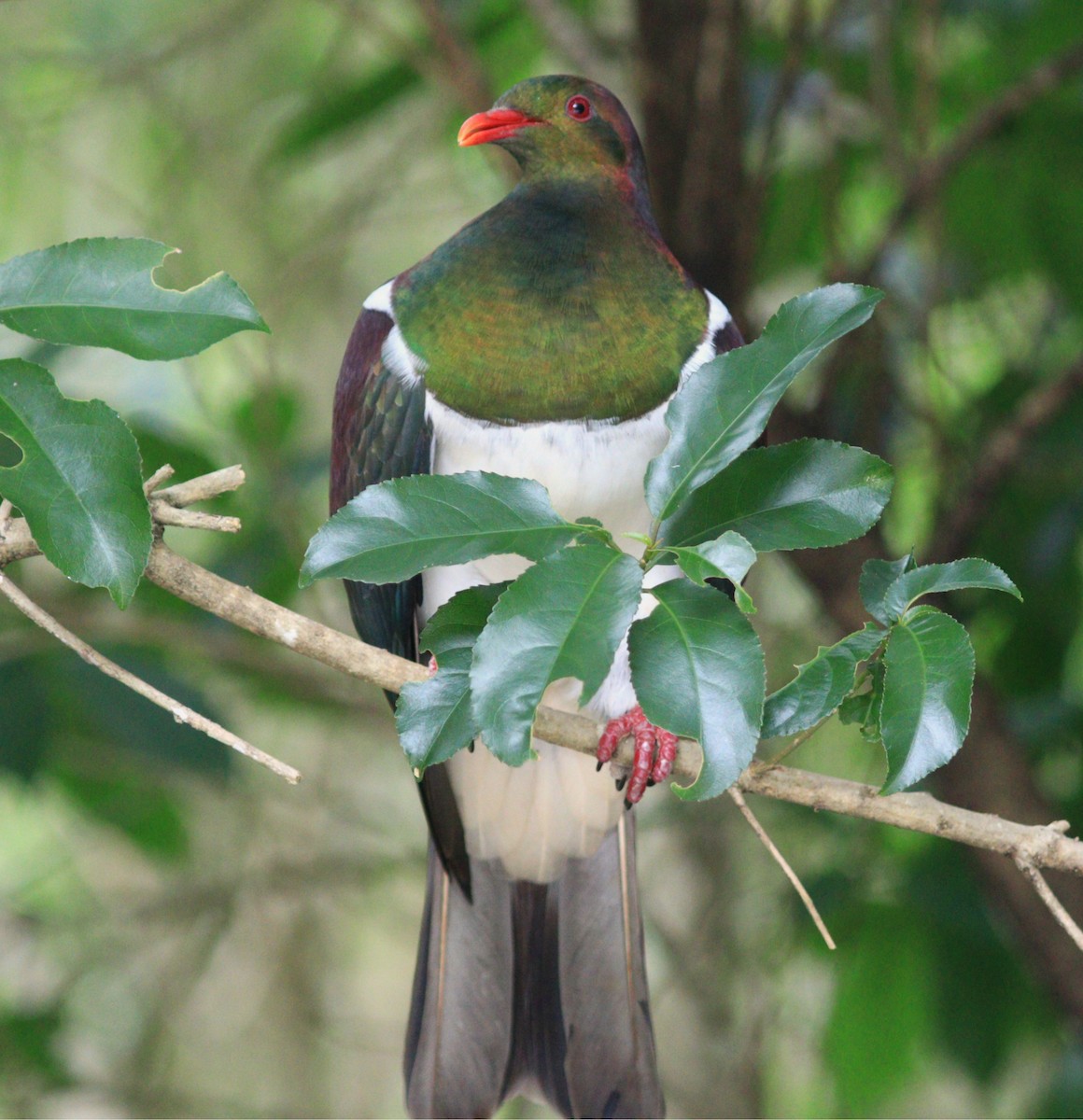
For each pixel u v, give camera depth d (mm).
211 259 11109
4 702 8406
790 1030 10359
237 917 11117
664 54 8141
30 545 4418
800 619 10219
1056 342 9977
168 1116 10250
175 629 8883
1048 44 9281
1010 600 9297
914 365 9797
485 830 6949
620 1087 6633
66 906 11258
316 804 10781
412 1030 6746
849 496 4242
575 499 6012
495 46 10227
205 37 10172
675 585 4074
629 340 5938
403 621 6637
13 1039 9555
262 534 9094
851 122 9461
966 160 8781
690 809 9992
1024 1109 9766
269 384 9289
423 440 6105
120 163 11797
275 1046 11641
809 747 9859
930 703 4082
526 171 6461
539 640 3807
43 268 4020
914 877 8617
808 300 4227
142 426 8695
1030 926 7910
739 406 4184
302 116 9469
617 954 6793
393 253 12375
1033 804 8000
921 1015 9133
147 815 10008
